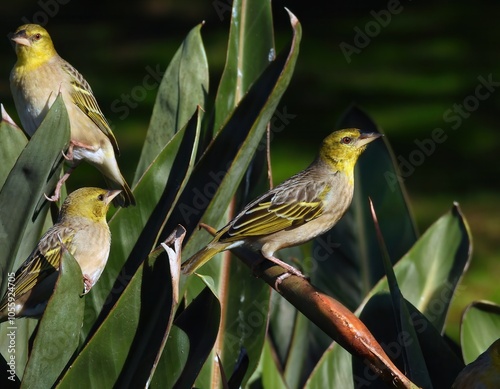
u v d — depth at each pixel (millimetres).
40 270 7242
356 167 10266
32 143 6094
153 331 5562
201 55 8719
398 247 10055
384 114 31609
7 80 34219
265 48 8586
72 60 38094
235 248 8250
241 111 7160
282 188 9328
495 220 23422
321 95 33875
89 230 7465
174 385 5883
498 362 6410
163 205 7555
